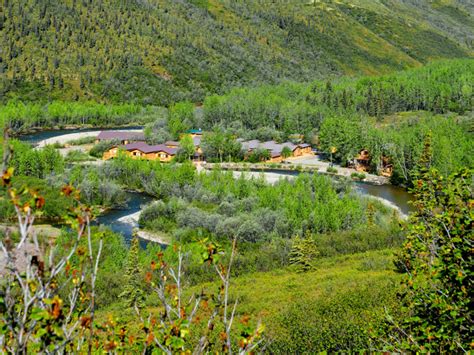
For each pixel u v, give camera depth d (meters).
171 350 4.94
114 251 37.38
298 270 34.59
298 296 24.95
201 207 55.38
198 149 96.75
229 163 92.88
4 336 3.92
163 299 5.12
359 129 93.31
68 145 105.31
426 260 8.91
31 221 4.05
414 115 127.31
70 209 4.50
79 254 4.45
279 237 45.31
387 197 68.50
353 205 51.12
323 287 26.69
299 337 16.14
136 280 26.64
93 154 93.94
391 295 17.72
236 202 54.72
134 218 55.28
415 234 9.05
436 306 7.64
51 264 4.06
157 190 64.88
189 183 63.91
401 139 79.69
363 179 81.94
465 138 77.94
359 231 44.34
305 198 52.66
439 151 70.19
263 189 57.03
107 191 59.50
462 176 8.75
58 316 3.97
